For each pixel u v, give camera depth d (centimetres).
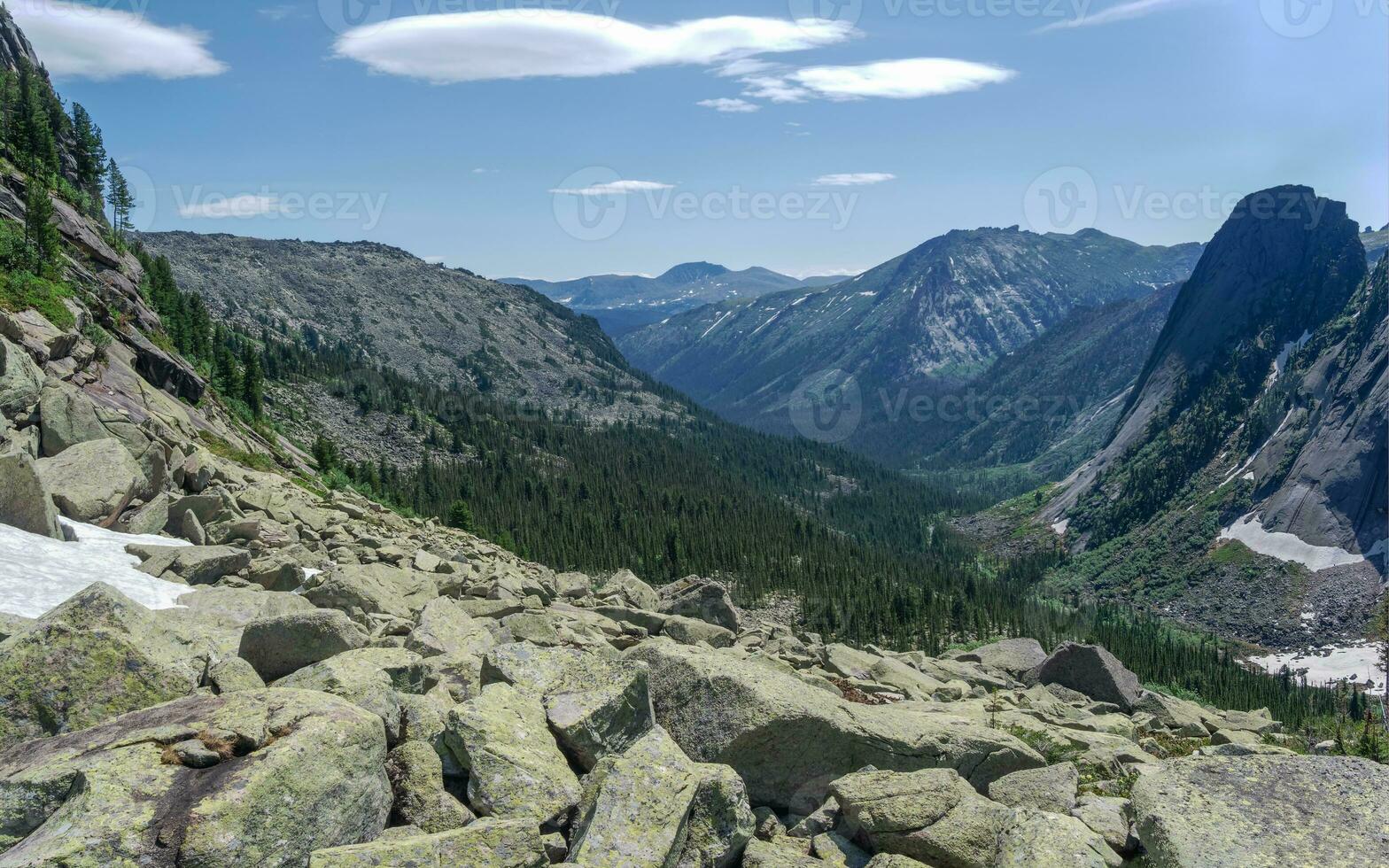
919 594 15450
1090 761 1806
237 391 9894
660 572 16100
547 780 1102
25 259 5397
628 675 1332
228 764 880
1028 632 14775
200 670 1256
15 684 1059
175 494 3138
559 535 17588
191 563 2331
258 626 1438
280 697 1014
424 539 4706
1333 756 1160
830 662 2988
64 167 10694
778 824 1305
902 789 1255
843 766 1433
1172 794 1127
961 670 3409
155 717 973
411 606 2600
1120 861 1176
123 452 2784
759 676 1509
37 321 4400
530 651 1457
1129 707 3119
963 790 1278
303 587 2541
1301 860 978
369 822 958
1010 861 1114
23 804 836
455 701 1355
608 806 1037
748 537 18862
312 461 8575
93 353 4744
